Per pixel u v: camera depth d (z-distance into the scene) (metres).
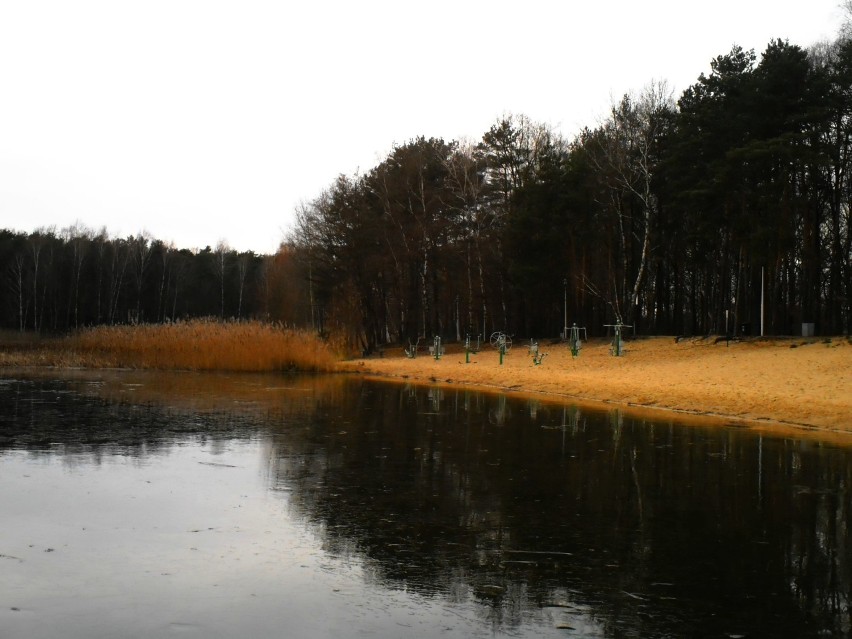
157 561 6.38
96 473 9.99
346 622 5.08
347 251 53.44
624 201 47.97
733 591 5.78
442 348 49.31
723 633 4.95
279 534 7.22
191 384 25.89
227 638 4.80
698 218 40.44
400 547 6.86
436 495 9.00
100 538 7.03
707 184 37.44
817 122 35.75
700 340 35.97
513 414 17.64
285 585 5.82
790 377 22.84
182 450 11.90
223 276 99.00
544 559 6.55
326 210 60.78
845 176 40.97
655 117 45.19
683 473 10.48
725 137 38.81
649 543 7.08
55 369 33.88
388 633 4.90
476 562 6.45
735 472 10.56
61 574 6.02
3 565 6.23
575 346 36.69
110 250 92.69
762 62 39.09
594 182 47.28
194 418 16.06
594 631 4.96
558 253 47.72
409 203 54.38
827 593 5.75
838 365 24.08
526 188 47.81
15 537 7.03
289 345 34.94
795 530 7.59
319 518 7.84
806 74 37.84
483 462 11.23
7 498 8.55
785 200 36.03
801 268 44.03
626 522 7.84
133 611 5.25
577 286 48.72
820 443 13.21
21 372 31.56
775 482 9.90
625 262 46.84
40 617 5.13
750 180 36.66
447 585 5.86
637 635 4.91
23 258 84.25
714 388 21.12
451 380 29.67
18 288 84.44
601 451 12.27
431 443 12.99
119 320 90.88
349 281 55.12
